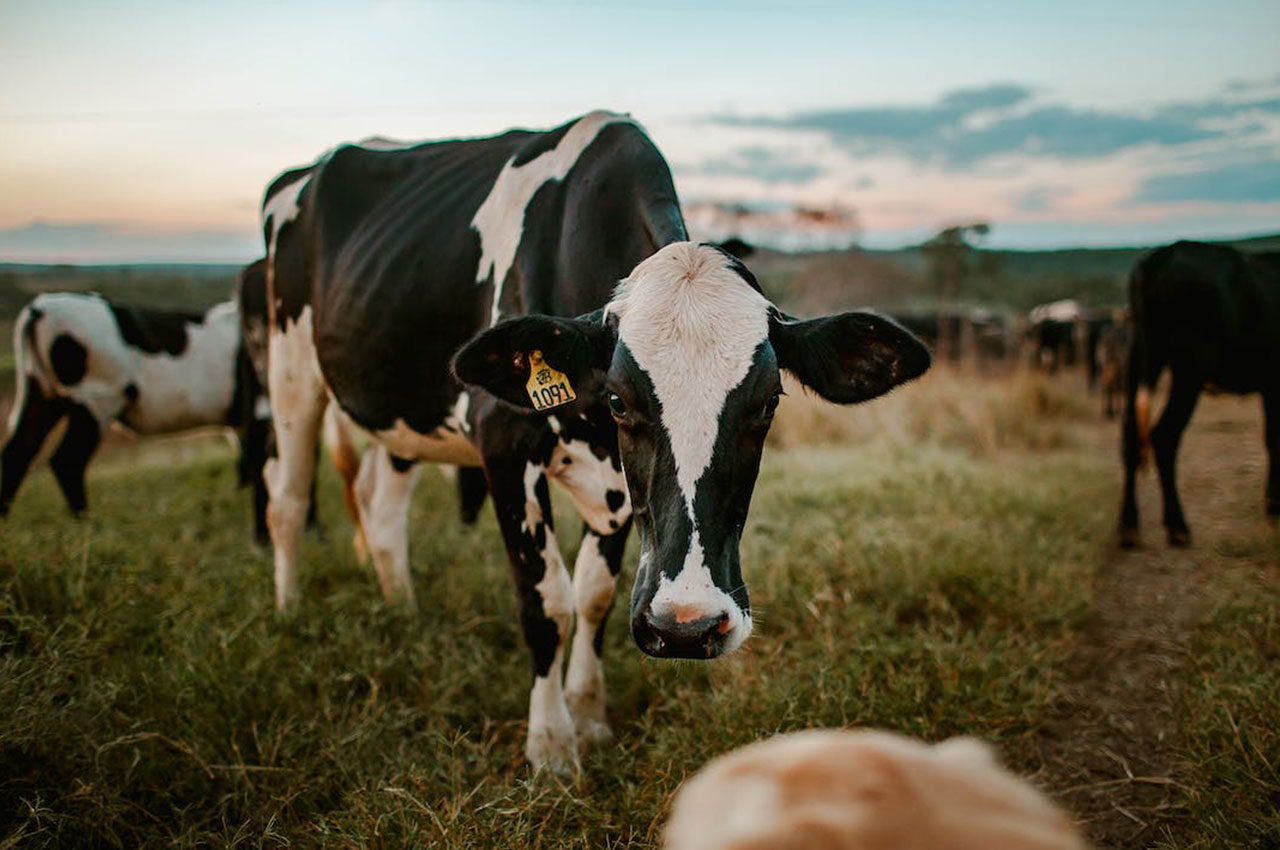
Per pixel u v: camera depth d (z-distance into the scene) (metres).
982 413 9.12
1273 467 5.79
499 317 3.25
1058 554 4.78
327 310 3.95
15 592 3.45
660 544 2.28
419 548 4.97
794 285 36.03
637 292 2.54
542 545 3.09
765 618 3.86
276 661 3.35
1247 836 2.40
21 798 2.36
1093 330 17.62
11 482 6.58
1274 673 3.19
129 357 6.98
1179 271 5.32
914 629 3.68
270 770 2.70
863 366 2.59
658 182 3.00
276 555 4.41
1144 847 2.67
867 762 0.65
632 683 3.52
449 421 3.57
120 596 3.57
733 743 2.83
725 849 0.59
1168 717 3.35
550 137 3.46
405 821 2.41
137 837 2.49
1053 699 3.42
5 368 17.92
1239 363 5.43
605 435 2.97
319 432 4.50
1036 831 0.59
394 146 4.36
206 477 8.23
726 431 2.31
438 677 3.45
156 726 2.85
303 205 4.37
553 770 2.87
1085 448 8.98
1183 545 5.39
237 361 7.53
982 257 50.50
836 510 5.37
